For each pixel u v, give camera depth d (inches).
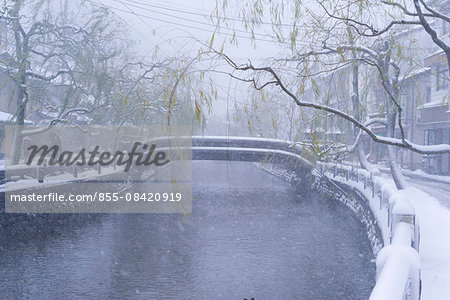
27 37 546.0
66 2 579.8
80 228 605.3
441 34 858.8
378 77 352.2
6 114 822.5
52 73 589.9
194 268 426.9
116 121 598.9
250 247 503.2
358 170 623.8
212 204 819.4
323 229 592.7
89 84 588.4
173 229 605.9
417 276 131.6
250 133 265.1
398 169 519.5
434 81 991.6
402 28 340.5
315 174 770.8
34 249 484.4
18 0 538.9
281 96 310.0
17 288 367.6
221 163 2519.7
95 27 587.2
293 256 462.6
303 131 306.5
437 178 895.1
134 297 353.4
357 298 344.5
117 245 513.0
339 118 421.1
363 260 439.5
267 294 356.2
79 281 388.8
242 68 198.7
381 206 402.3
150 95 407.2
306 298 344.8
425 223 337.1
